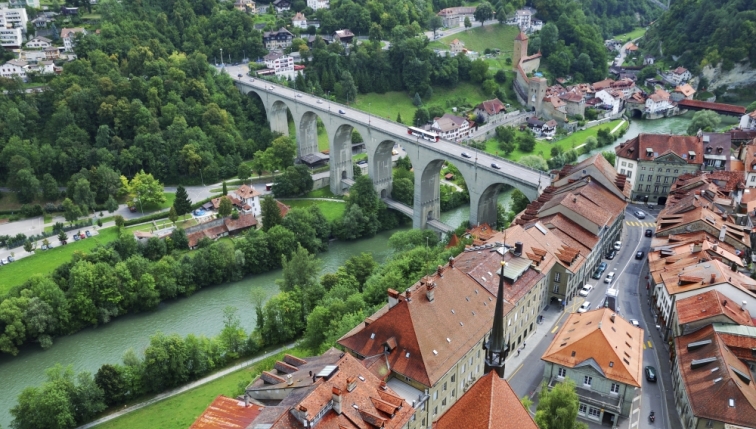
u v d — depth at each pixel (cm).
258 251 17362
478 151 18975
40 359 13850
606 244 15200
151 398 12119
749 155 17950
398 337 9625
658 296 12556
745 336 10012
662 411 9950
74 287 14912
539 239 13038
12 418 11981
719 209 15075
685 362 10019
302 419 7294
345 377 8144
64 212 19625
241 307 15712
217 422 8288
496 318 5775
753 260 13288
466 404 6366
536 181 16838
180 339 12506
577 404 8250
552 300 13138
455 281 10581
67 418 11031
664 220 14912
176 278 16100
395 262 14762
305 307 14088
